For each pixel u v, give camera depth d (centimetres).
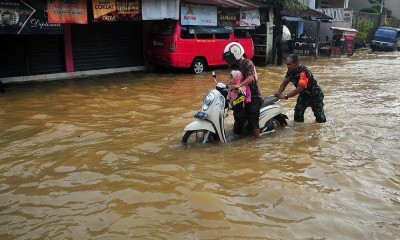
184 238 305
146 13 1159
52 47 1163
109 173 433
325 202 369
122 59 1324
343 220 337
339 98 912
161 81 1134
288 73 631
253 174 432
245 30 1535
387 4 3731
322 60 1936
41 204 362
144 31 1353
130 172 434
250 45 1456
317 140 570
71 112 742
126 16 1124
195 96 909
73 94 924
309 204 364
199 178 419
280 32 1623
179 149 522
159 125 650
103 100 852
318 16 2030
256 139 576
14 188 397
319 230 320
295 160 480
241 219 335
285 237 309
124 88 1008
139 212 345
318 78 1255
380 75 1339
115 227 320
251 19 1484
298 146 541
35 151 512
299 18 1967
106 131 610
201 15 1291
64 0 1012
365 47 2892
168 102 840
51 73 1171
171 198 371
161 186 397
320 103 655
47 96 898
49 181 412
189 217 337
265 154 504
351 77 1284
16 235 309
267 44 1591
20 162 470
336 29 2170
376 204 370
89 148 523
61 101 843
